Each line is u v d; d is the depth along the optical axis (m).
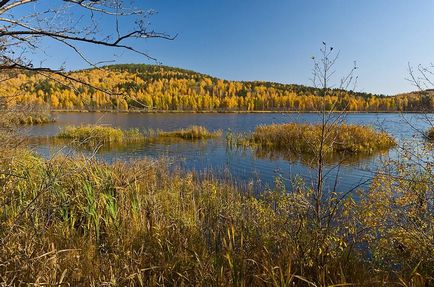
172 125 41.97
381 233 3.99
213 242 3.88
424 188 3.78
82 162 5.32
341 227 4.00
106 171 5.38
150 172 8.59
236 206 5.49
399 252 3.69
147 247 3.73
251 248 3.31
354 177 10.34
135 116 66.19
